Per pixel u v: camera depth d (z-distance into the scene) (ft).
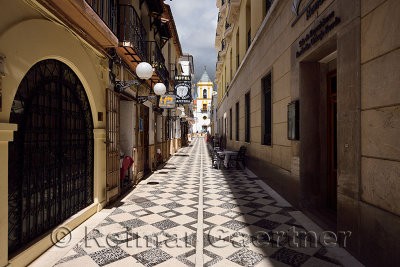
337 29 10.56
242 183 24.06
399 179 7.10
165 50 44.73
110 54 16.62
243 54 37.06
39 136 9.87
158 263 8.84
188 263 8.86
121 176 19.88
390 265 7.31
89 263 8.78
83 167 13.74
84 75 12.91
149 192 20.25
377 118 8.09
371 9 8.39
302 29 14.84
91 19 11.45
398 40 7.16
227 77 58.85
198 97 192.95
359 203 8.92
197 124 193.36
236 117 44.73
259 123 26.76
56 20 10.27
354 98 9.27
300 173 15.06
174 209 15.49
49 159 10.52
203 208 15.72
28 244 8.91
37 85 9.68
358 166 8.99
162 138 41.55
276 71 20.44
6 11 7.60
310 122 15.11
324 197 15.21
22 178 8.75
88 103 14.15
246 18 35.17
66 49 11.02
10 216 8.25
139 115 24.76
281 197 18.57
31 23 8.64
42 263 8.71
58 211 11.25
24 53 8.30
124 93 20.04
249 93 33.24
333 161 14.71
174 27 42.75
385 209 7.67
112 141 17.16
